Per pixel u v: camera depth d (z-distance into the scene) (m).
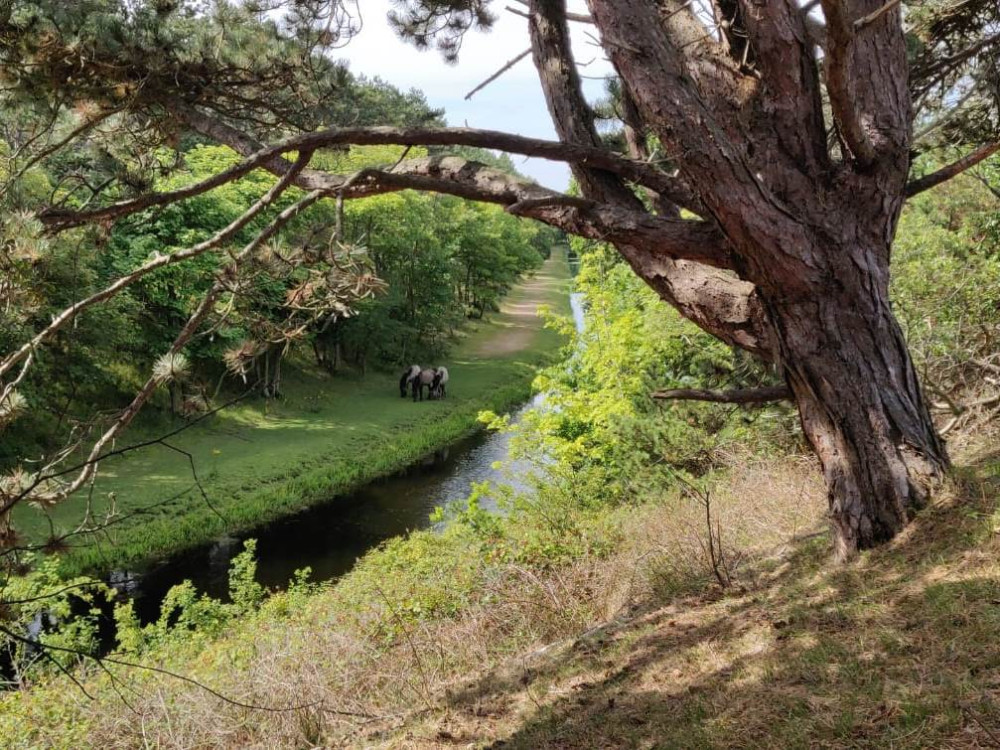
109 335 21.77
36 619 11.35
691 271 6.07
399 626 8.40
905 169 5.71
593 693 4.98
